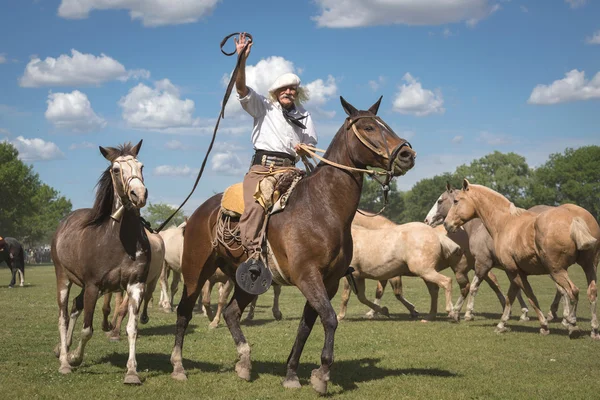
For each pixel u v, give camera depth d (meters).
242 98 7.05
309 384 7.03
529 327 12.24
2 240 24.81
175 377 7.14
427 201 122.50
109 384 6.82
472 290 13.48
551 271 10.28
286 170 6.93
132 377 6.81
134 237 7.07
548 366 8.09
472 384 6.98
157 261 11.49
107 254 7.00
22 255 25.67
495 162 113.38
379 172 6.52
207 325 12.75
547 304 16.61
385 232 13.13
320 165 6.89
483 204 11.74
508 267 11.18
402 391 6.63
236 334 7.37
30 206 75.06
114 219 7.03
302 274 6.44
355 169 6.55
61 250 7.40
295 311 15.86
